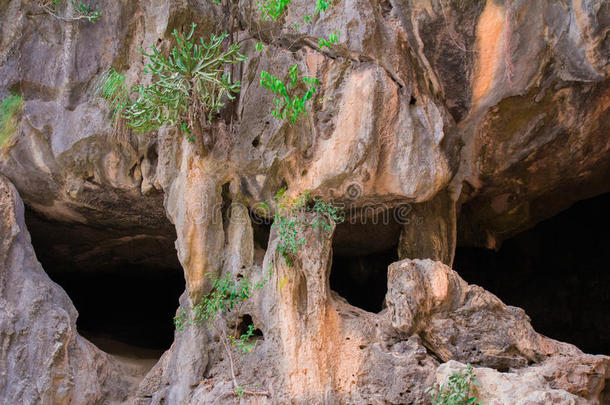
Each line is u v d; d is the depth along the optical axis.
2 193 6.39
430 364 5.39
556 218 9.58
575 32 5.32
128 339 9.68
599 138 6.09
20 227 6.45
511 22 5.54
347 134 5.71
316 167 5.86
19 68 6.59
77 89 6.55
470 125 6.10
